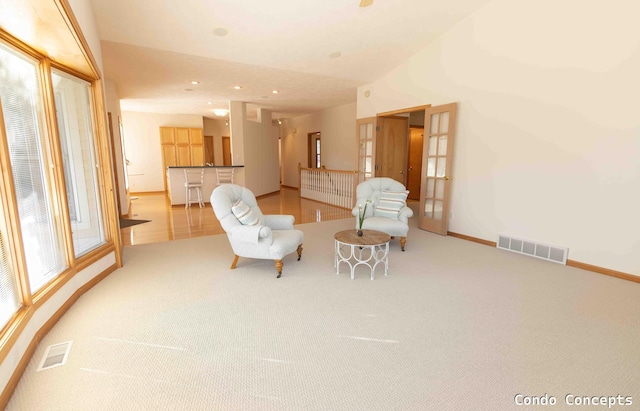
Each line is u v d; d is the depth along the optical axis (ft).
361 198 15.24
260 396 5.35
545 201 12.40
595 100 10.78
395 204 14.47
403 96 18.19
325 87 21.57
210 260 12.34
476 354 6.49
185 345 6.78
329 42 14.80
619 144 10.36
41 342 6.82
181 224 18.71
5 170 6.17
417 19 13.83
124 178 21.45
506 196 13.67
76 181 10.20
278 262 10.52
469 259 12.49
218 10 11.64
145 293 9.34
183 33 12.89
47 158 8.36
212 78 18.75
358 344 6.83
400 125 21.74
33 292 7.14
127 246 14.24
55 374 5.83
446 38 15.35
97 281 10.11
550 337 7.11
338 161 30.76
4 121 6.42
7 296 6.07
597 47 10.60
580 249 11.55
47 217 8.20
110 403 5.17
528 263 12.05
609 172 10.65
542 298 9.05
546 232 12.49
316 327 7.51
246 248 10.75
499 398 5.32
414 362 6.24
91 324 7.60
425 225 17.51
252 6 11.58
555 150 11.94
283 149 41.70
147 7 11.05
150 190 32.76
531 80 12.41
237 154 26.76
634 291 9.53
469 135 14.92
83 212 10.50
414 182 28.78
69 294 8.48
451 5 13.19
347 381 5.70
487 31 13.65
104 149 10.93
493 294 9.30
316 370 6.00
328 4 11.87
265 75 18.39
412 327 7.51
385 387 5.56
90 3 9.79
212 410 5.05
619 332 7.31
